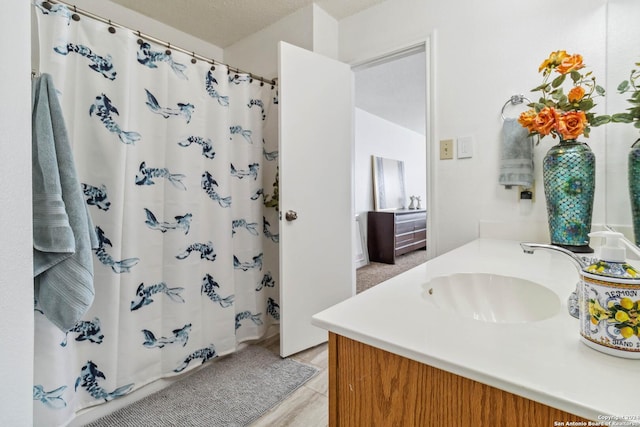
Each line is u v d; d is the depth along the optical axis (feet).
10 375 1.99
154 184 4.90
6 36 1.95
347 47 7.13
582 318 1.51
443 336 1.62
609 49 3.96
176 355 5.14
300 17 6.90
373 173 15.37
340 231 6.95
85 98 4.17
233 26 7.57
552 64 3.74
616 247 1.48
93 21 4.23
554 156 3.87
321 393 4.91
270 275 7.15
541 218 4.77
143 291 4.78
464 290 2.90
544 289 2.49
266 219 7.09
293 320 6.12
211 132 5.67
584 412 1.09
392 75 10.30
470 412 1.37
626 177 3.53
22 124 2.11
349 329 1.73
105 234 4.34
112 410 4.47
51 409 3.73
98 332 4.32
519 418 1.25
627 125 3.53
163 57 4.97
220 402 4.67
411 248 16.38
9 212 1.99
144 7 6.81
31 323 2.19
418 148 19.79
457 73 5.55
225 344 5.85
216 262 5.75
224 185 5.79
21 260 2.10
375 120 15.62
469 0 5.41
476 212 5.39
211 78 5.64
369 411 1.69
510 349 1.48
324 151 6.60
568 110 3.71
